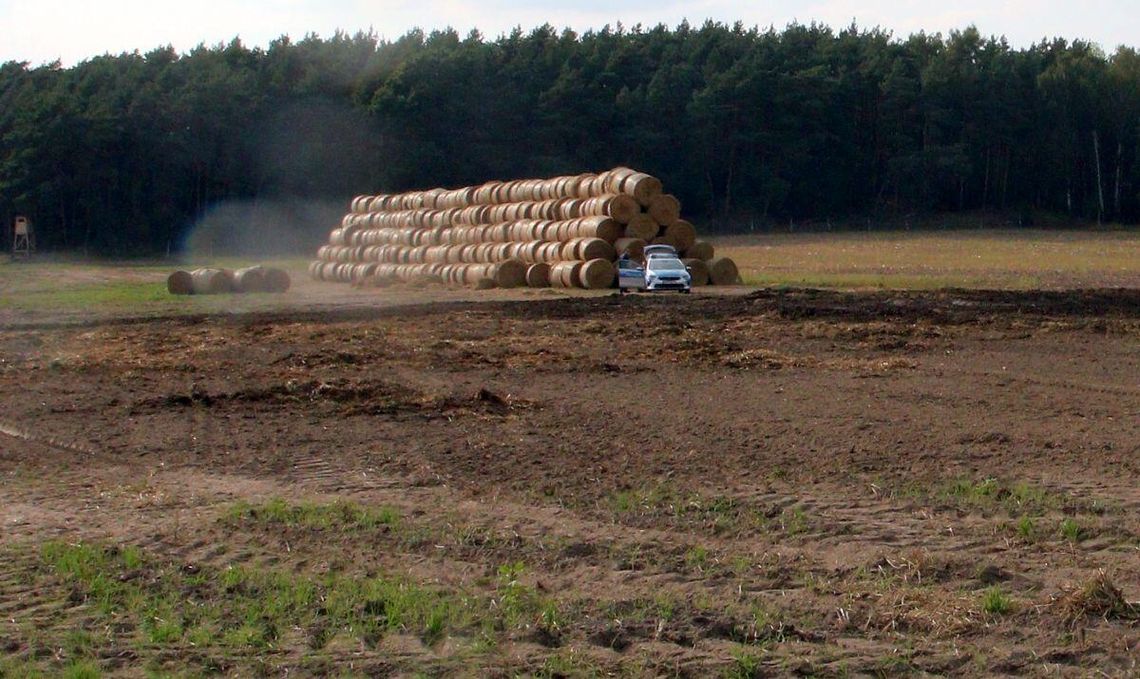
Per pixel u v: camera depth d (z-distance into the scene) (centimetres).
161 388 1955
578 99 10519
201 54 11100
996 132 11219
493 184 5219
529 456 1377
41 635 811
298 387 1870
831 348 2369
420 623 824
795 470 1275
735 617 823
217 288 4556
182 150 9394
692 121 10794
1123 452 1330
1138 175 11025
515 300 3884
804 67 11669
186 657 772
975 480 1209
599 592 888
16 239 8838
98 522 1114
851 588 882
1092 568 916
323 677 741
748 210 10906
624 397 1809
